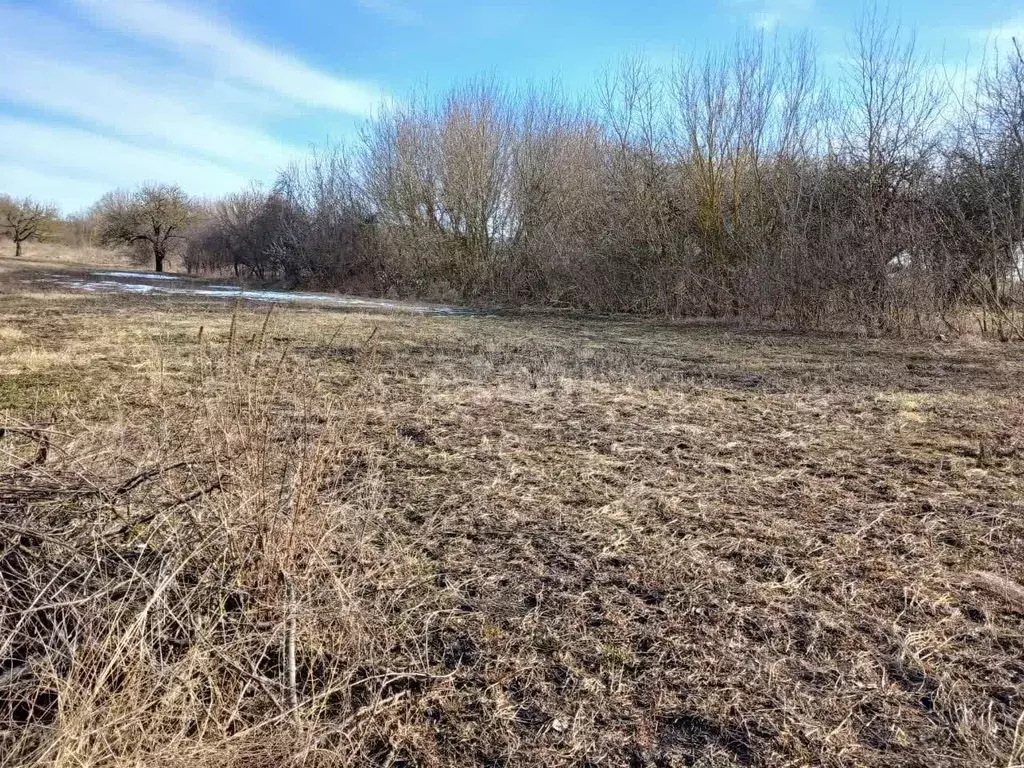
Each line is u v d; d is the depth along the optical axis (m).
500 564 3.34
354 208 29.19
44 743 1.71
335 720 2.16
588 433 5.76
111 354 8.53
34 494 2.39
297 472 2.80
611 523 3.86
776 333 14.09
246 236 35.94
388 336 12.03
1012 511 4.03
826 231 15.26
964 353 11.03
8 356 8.11
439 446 5.26
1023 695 2.38
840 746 2.13
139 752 1.78
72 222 64.56
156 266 51.44
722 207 18.30
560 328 14.77
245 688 2.12
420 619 2.81
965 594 3.07
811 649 2.64
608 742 2.15
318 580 2.77
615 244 19.67
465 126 24.77
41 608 1.94
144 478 2.59
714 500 4.23
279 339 10.68
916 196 14.06
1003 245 12.80
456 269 25.02
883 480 4.60
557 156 23.44
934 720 2.26
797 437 5.70
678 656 2.60
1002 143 13.09
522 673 2.49
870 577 3.23
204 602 2.38
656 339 12.88
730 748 2.13
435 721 2.23
